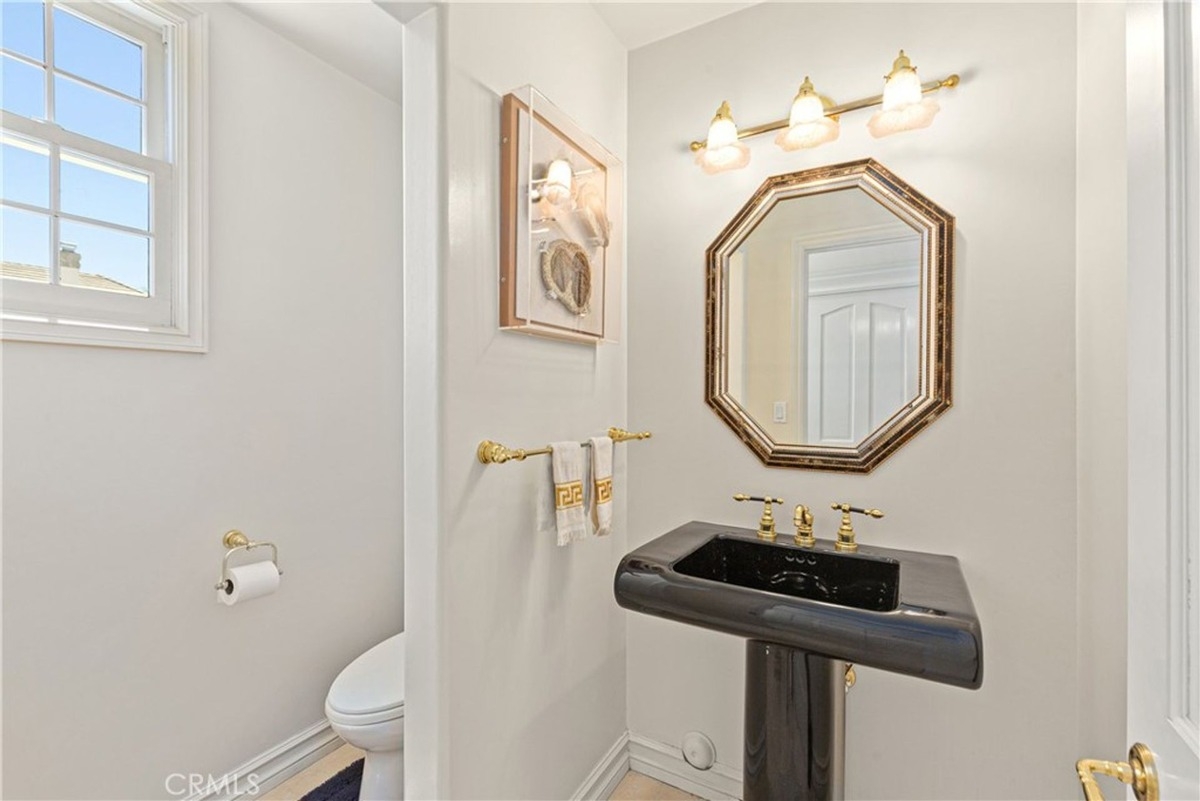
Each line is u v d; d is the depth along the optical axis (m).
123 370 1.40
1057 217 1.22
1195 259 0.46
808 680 1.12
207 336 1.56
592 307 1.52
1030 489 1.24
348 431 1.98
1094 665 1.10
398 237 2.18
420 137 1.09
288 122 1.78
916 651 0.89
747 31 1.60
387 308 2.13
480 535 1.18
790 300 1.52
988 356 1.29
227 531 1.61
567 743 1.48
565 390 1.47
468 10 1.14
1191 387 0.46
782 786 1.13
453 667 1.10
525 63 1.31
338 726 1.36
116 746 1.37
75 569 1.31
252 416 1.68
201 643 1.54
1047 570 1.22
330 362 1.92
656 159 1.74
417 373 1.10
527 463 1.33
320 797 1.64
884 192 1.39
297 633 1.80
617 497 1.73
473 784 1.15
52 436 1.28
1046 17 1.23
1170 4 0.49
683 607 1.11
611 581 1.70
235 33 1.63
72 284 1.35
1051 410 1.22
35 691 1.25
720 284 1.62
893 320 1.39
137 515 1.42
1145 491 0.52
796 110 1.37
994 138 1.28
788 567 1.39
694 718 1.66
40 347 1.26
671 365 1.70
